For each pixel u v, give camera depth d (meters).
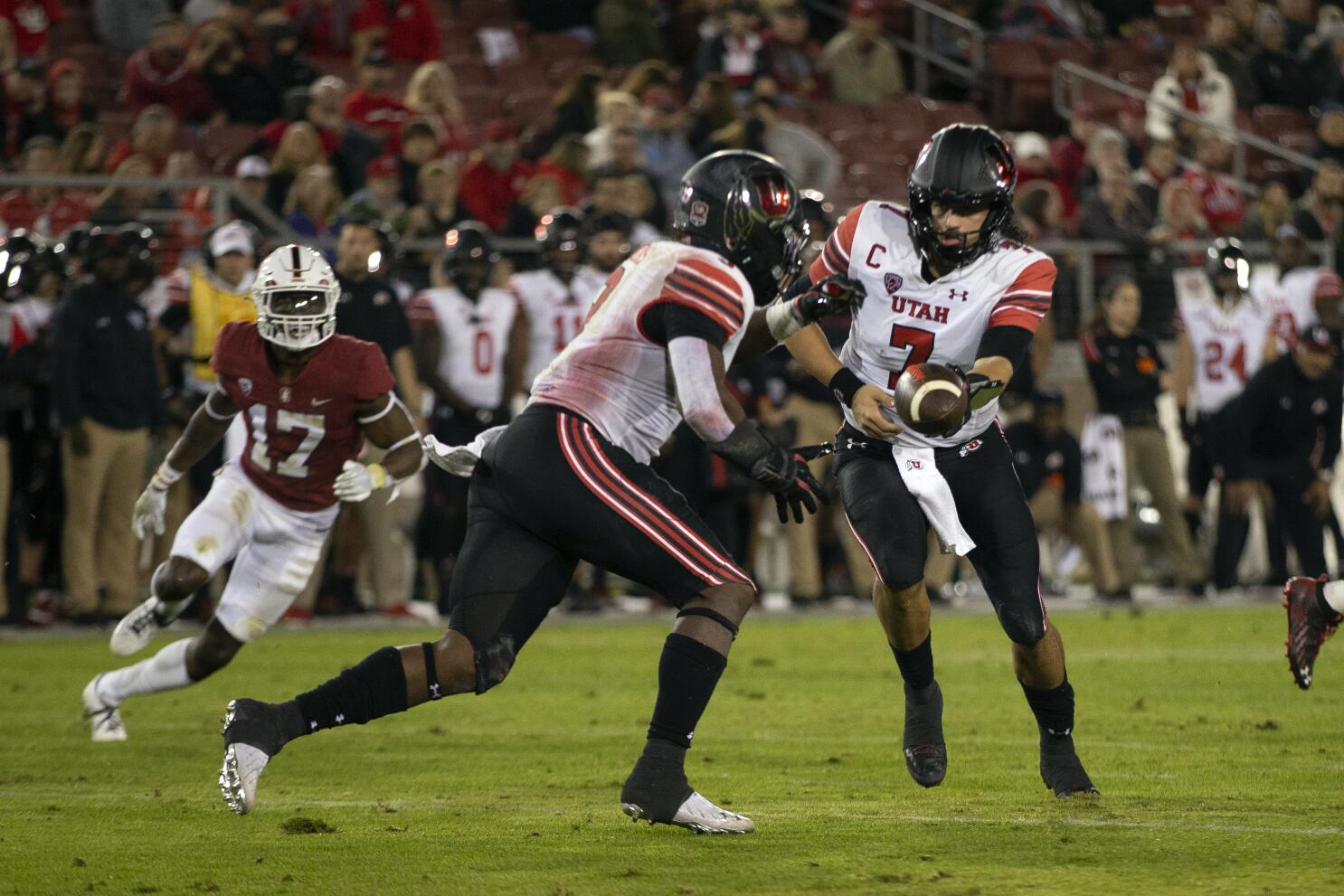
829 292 16.48
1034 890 13.31
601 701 27.55
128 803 18.08
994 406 17.72
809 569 44.41
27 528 39.78
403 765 20.89
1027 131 65.25
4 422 37.47
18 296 37.59
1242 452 46.25
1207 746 21.91
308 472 21.56
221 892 13.52
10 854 15.14
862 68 62.28
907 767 18.44
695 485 41.62
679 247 15.78
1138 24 71.94
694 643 15.53
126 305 37.38
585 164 48.22
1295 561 50.09
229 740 14.96
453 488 40.97
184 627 38.91
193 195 44.41
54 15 52.94
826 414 43.31
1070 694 18.12
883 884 13.57
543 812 17.36
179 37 50.34
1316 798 17.84
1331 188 57.62
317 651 34.56
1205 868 14.13
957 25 66.81
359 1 55.59
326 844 15.58
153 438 38.81
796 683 29.89
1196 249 53.69
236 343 21.14
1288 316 47.78
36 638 36.78
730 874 14.02
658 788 15.60
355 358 21.11
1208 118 64.19
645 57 60.16
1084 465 46.09
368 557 42.09
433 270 42.12
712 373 15.23
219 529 21.42
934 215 17.36
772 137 52.84
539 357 41.31
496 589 15.70
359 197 39.78
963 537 17.31
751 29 59.12
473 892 13.40
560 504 15.47
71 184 41.47
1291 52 69.69
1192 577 46.97
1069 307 53.12
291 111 45.97
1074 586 52.44
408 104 49.91
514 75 58.72
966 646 36.00
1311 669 20.31
